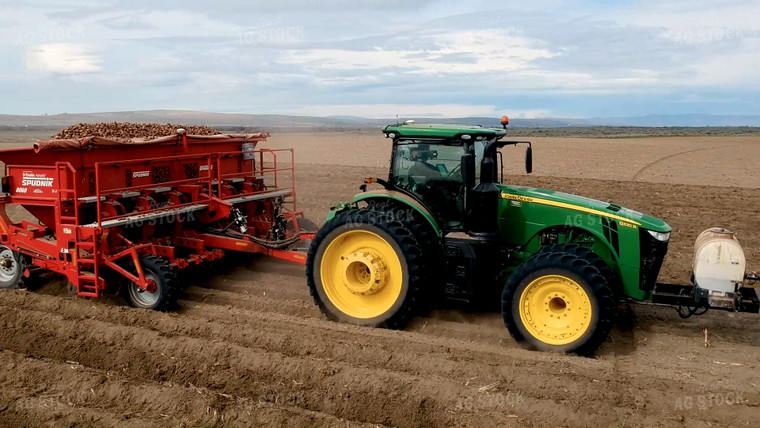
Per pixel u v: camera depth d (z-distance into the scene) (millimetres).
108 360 5734
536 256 5867
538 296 5875
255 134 9727
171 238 7852
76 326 6348
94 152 7094
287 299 7566
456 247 6297
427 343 5941
